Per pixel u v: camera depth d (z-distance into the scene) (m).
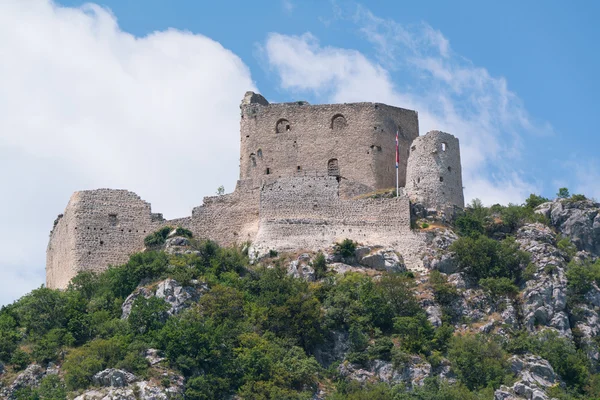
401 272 174.25
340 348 159.62
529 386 152.62
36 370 155.12
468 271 173.75
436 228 180.75
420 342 158.25
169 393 146.12
